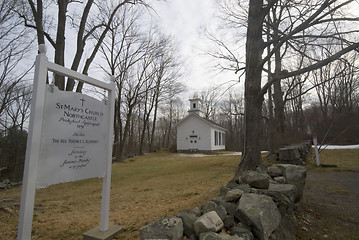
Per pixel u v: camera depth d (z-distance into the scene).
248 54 6.43
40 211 5.41
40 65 2.56
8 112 17.47
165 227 2.21
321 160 10.73
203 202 3.95
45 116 2.61
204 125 25.77
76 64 10.75
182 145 26.91
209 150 25.11
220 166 11.80
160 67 25.75
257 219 2.45
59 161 2.75
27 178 2.38
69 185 9.87
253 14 6.49
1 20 10.35
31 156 2.41
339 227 3.54
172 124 47.47
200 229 2.23
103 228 3.38
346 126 19.62
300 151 10.68
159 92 27.17
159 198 5.71
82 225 4.12
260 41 6.45
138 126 40.56
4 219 4.88
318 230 3.44
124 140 20.89
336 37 5.30
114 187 8.49
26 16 10.96
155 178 9.66
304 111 29.95
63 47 10.29
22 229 2.32
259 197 2.98
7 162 15.48
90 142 3.22
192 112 26.38
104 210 3.43
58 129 2.76
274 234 2.70
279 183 4.06
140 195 6.41
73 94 2.99
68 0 10.77
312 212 4.15
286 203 3.25
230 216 2.72
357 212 4.13
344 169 8.66
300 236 3.21
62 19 10.27
